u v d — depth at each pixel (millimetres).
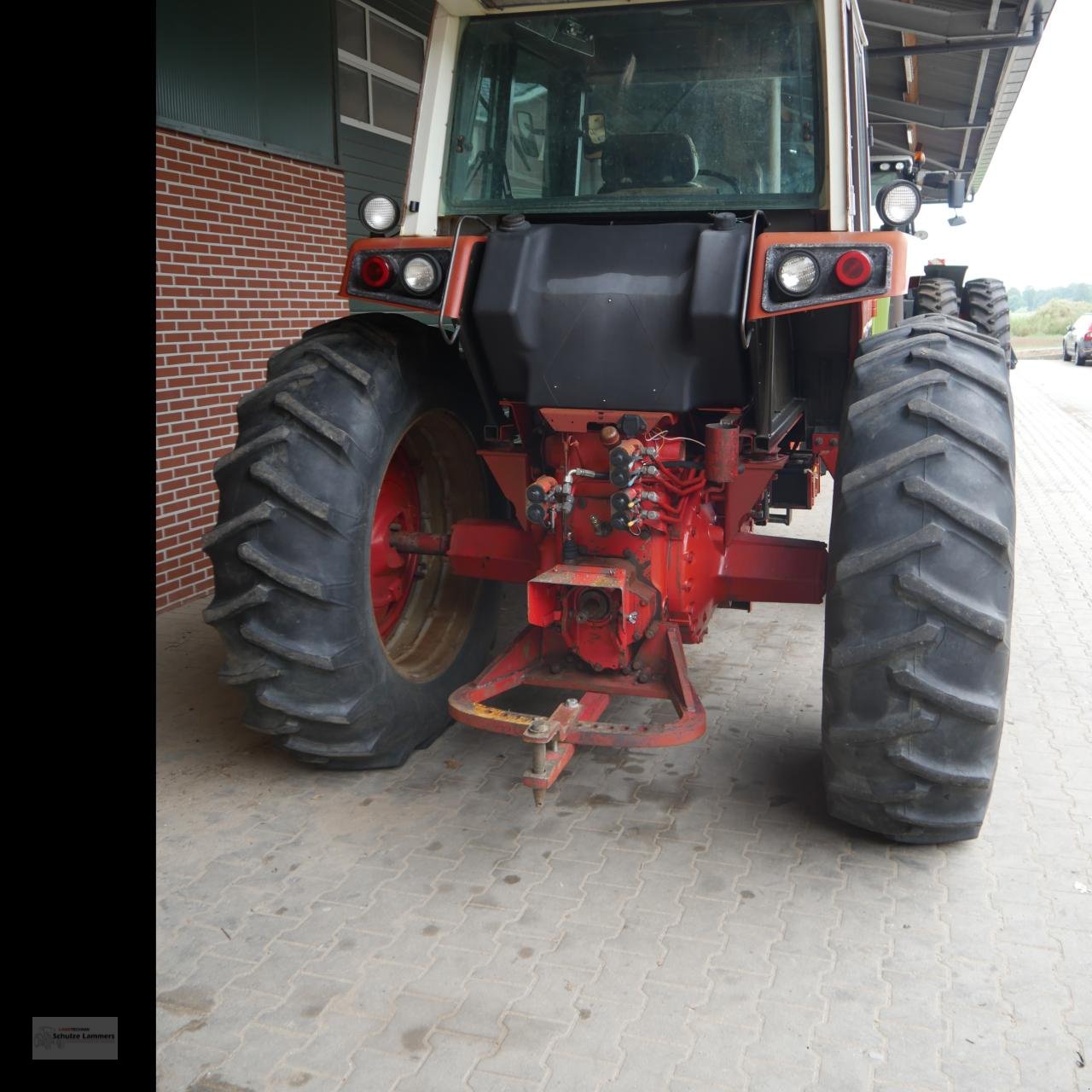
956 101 7469
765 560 3439
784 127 3215
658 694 3275
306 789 3449
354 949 2605
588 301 2977
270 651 3117
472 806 3334
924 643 2607
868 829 3000
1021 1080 2148
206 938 2648
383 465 3279
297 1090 2143
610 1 3277
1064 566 6250
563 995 2426
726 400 3121
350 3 6988
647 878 2914
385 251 3170
